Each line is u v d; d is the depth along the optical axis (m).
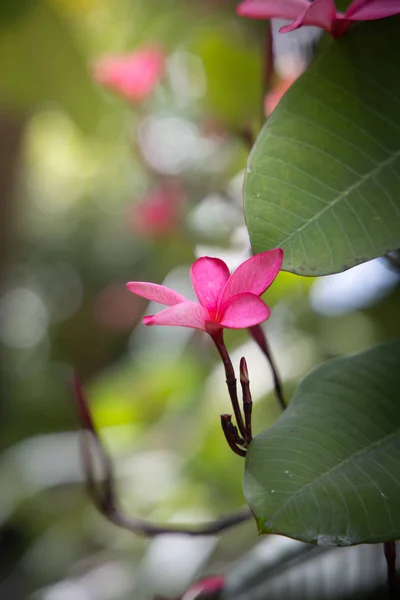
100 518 1.85
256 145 0.57
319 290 1.05
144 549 1.71
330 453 0.55
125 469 1.69
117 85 1.38
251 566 0.74
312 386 0.59
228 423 0.56
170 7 1.51
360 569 0.71
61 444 1.98
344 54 0.57
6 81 1.67
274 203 0.56
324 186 0.56
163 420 1.86
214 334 0.56
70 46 1.63
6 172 2.29
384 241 0.55
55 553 1.90
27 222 3.24
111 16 1.65
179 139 1.37
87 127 1.71
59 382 3.38
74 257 3.63
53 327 3.65
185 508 1.52
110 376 2.37
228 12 1.32
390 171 0.56
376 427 0.56
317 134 0.56
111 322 3.19
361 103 0.56
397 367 0.59
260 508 0.53
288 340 1.24
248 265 0.54
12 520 1.96
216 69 1.26
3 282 2.79
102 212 3.33
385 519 0.52
